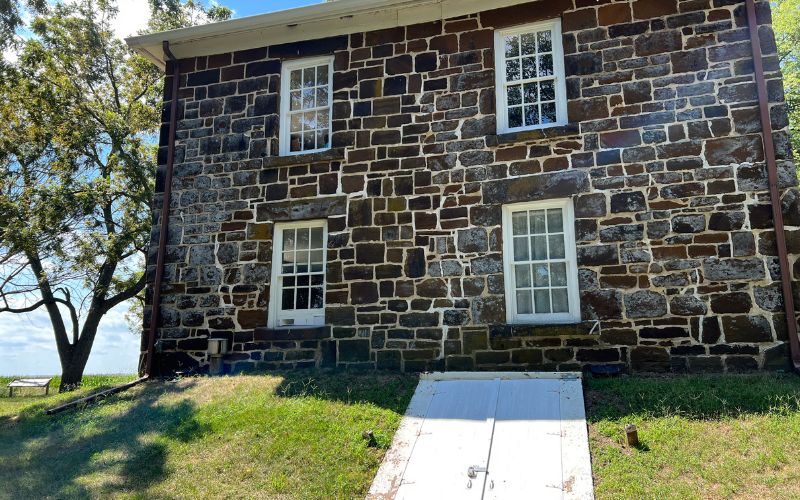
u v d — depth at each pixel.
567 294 7.66
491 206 8.02
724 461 4.67
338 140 8.91
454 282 7.98
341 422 6.04
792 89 15.11
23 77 14.93
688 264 7.16
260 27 9.32
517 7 8.48
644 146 7.57
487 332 7.71
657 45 7.78
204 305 9.02
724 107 7.39
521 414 5.77
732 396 5.77
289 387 7.20
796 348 6.62
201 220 9.34
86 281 14.71
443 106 8.54
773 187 7.00
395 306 8.15
